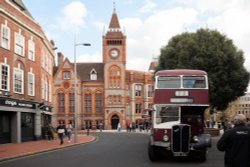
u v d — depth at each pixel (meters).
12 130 32.97
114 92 85.25
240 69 40.84
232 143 7.66
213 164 17.03
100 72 89.19
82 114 85.50
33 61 37.72
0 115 31.28
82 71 89.19
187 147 17.56
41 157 21.25
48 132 36.81
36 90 38.50
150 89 90.12
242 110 155.12
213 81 39.53
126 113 86.38
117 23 87.50
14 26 33.12
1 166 16.95
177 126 17.64
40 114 38.69
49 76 46.53
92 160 18.94
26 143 32.81
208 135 17.97
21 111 33.72
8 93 31.14
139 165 16.59
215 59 39.53
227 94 40.56
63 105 85.50
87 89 86.38
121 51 86.00
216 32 41.75
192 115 18.73
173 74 18.58
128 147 28.59
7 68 31.42
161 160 18.72
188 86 18.36
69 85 85.69
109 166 16.28
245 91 42.28
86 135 52.88
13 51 32.78
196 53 40.06
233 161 7.58
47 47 44.69
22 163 18.16
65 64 86.19
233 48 40.94
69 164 17.27
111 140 39.69
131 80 87.56
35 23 38.84
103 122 85.25
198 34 41.66
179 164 17.00
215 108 44.38
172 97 18.31
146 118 88.06
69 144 31.72
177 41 43.03
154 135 18.12
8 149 25.95
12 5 32.69
